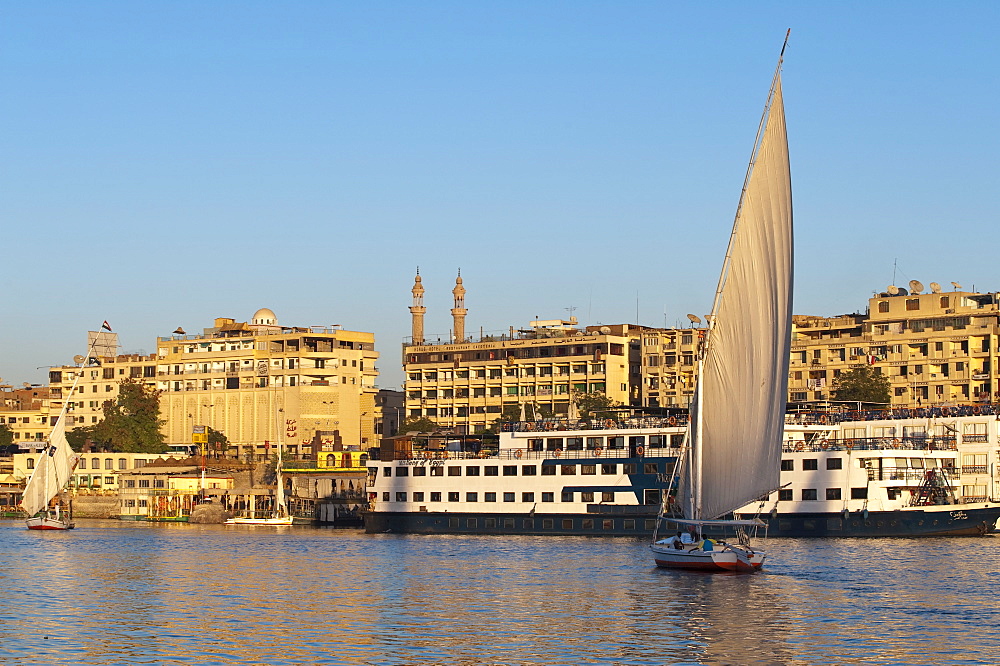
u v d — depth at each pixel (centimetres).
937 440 12512
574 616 6825
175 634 6297
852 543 10862
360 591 8006
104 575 9144
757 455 8481
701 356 8875
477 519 13238
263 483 18525
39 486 15788
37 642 6072
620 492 12519
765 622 6575
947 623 6506
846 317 18988
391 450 14100
